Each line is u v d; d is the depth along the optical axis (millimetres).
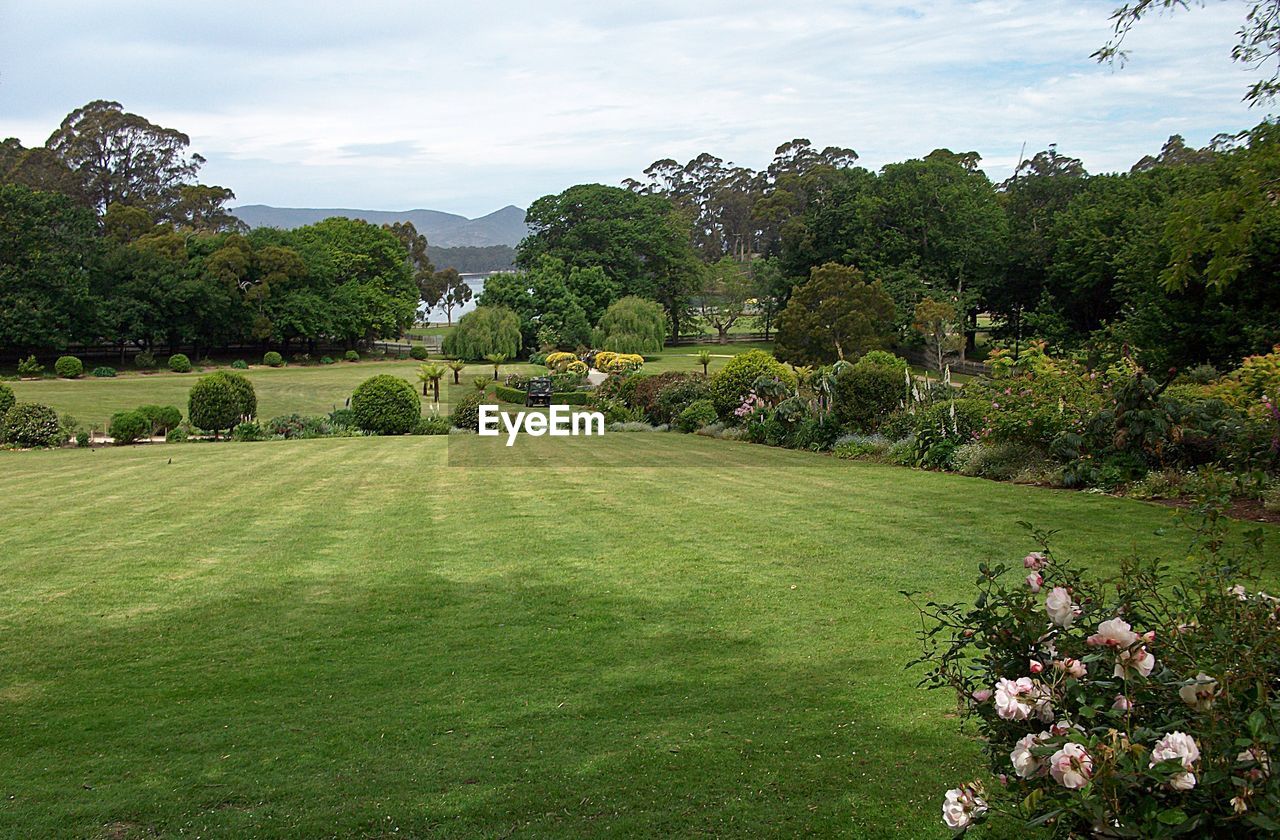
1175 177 35781
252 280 60938
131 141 82125
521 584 6789
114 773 3770
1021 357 13258
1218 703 1917
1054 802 1882
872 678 4492
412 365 61750
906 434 14164
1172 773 1766
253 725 4270
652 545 7926
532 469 14133
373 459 16625
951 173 53000
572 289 67062
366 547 8391
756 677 4633
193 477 14336
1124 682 2037
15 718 4438
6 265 49625
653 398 26266
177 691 4773
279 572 7457
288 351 66250
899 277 48688
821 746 3730
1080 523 7652
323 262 64875
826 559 7047
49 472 15688
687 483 11797
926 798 3213
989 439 11398
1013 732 2256
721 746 3791
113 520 10258
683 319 75000
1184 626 2297
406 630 5777
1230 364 20250
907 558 6914
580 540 8305
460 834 3172
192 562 7918
